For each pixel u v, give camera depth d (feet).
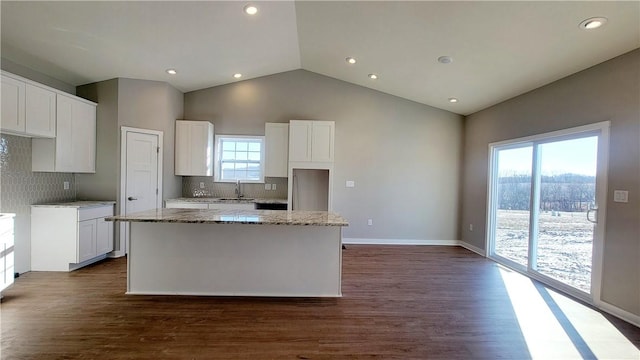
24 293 10.31
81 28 10.93
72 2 9.64
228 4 10.79
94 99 14.78
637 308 8.77
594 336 8.14
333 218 10.07
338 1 10.43
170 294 10.44
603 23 8.42
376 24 11.40
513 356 7.23
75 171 13.52
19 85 10.94
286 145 17.54
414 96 18.16
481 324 8.73
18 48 11.44
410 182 18.93
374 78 16.93
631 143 9.05
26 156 12.21
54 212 12.42
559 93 11.84
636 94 8.94
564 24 8.89
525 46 10.46
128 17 10.71
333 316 9.05
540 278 12.53
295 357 7.01
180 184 18.04
